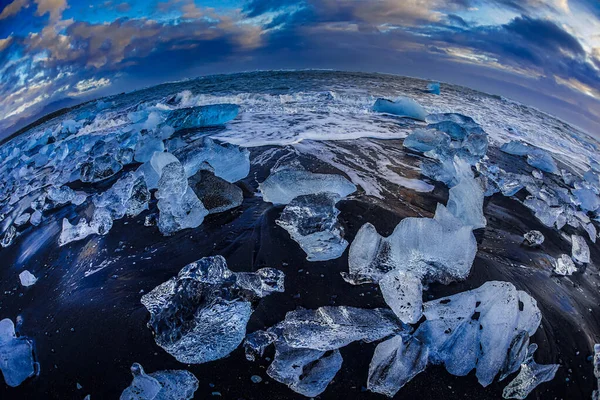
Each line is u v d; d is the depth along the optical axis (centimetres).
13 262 316
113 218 327
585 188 408
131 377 213
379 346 221
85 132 589
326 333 224
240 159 373
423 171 384
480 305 236
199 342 219
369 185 358
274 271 262
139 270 276
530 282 270
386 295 246
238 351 221
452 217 288
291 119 545
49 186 411
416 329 230
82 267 288
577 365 226
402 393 204
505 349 219
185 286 234
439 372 215
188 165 338
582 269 293
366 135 478
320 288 254
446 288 257
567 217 346
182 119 511
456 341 223
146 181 353
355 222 307
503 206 351
